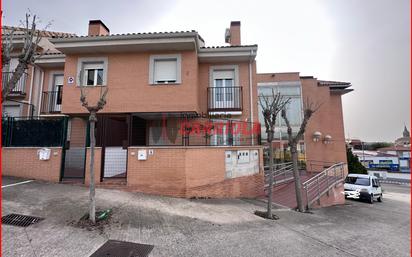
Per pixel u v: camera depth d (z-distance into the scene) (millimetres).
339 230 5582
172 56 9625
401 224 7633
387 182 35938
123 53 9742
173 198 6590
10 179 7035
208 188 7332
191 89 9352
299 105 16469
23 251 3242
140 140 10273
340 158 17109
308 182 9289
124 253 3418
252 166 8867
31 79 11180
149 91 9406
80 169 7445
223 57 10484
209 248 3803
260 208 6902
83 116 10102
